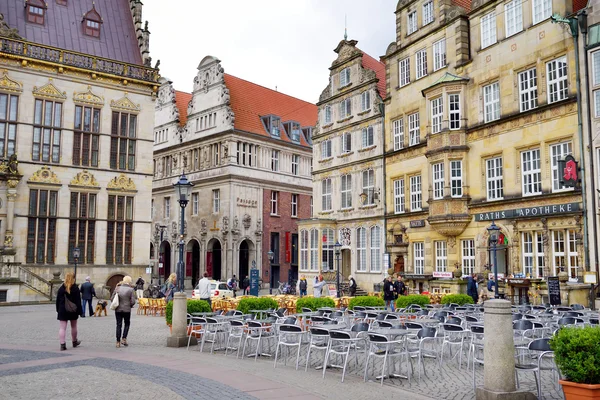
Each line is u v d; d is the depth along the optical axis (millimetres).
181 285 20422
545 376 12695
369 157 40469
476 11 31672
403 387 11578
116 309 17297
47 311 31438
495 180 30016
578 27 25641
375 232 39781
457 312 19312
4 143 39281
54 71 41469
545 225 26703
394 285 27469
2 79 39281
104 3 47719
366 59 45094
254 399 10062
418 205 35906
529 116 27953
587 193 24781
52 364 13688
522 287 27203
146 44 46438
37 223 40031
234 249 55156
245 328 16078
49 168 40750
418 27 36312
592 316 16844
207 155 58781
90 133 42875
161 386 11023
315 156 46906
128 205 44438
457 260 31906
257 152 58906
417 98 36188
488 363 9531
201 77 60719
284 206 61438
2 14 39719
